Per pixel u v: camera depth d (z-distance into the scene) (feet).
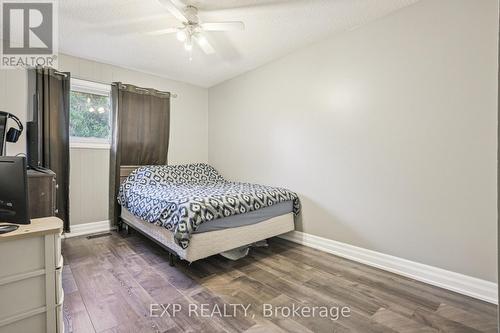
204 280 6.59
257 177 11.39
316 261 7.91
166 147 12.38
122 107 10.93
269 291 6.08
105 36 8.35
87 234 10.25
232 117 12.61
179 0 6.43
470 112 5.90
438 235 6.41
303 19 7.44
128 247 8.86
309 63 9.20
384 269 7.32
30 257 3.86
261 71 11.02
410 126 6.82
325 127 8.78
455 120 6.11
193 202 6.84
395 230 7.15
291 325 4.85
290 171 9.98
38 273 3.92
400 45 6.97
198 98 13.78
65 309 5.25
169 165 12.00
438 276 6.40
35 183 6.45
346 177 8.23
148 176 10.57
